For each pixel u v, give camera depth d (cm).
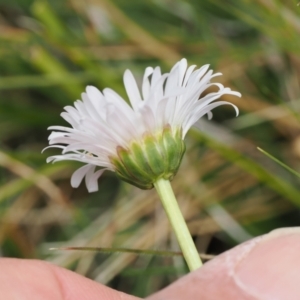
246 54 18
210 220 17
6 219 18
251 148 18
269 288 11
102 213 19
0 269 12
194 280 12
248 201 18
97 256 18
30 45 19
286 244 11
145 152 12
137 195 18
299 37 17
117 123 12
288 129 18
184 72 12
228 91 12
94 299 12
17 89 22
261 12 17
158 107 12
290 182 17
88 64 18
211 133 18
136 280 18
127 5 21
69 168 19
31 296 12
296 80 18
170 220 12
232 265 11
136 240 17
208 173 18
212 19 20
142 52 19
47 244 18
